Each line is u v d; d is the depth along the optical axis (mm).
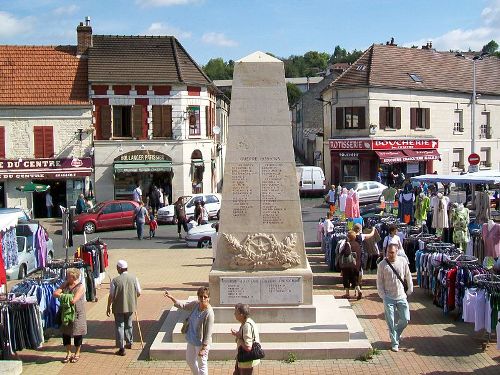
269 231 13195
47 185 36000
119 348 12414
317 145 53625
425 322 14203
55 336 13805
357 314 14930
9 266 16047
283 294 12945
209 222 31094
